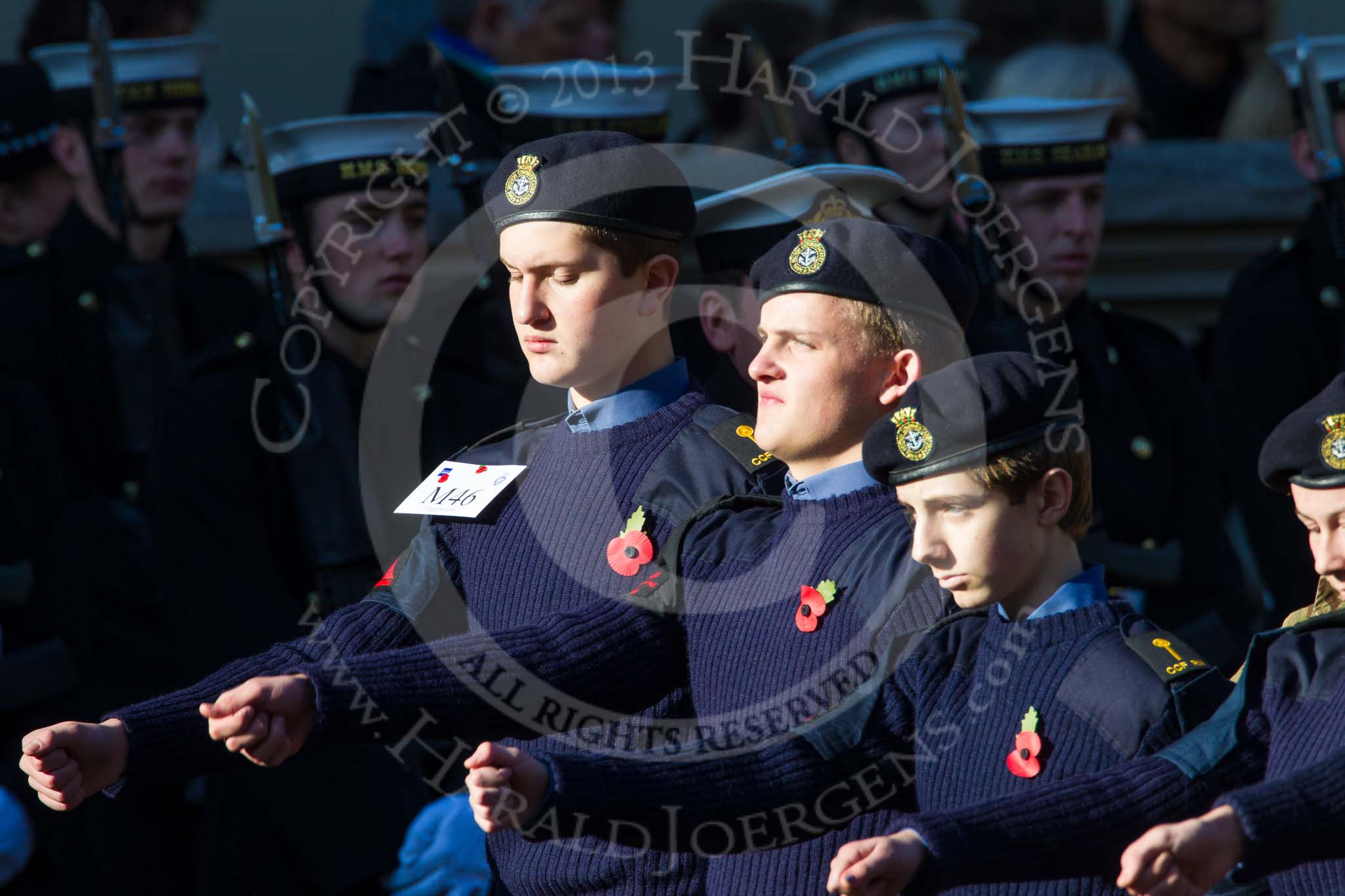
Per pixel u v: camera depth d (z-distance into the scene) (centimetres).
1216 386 1680
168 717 917
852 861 772
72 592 1565
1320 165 1644
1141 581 1520
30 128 1680
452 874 1295
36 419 1559
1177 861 769
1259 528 1612
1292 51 1762
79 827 1467
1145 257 2148
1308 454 940
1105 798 819
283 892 1321
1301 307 1659
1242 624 1593
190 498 1373
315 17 2267
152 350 1641
